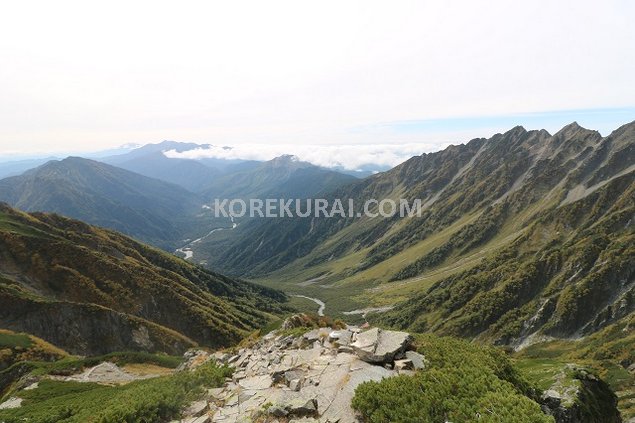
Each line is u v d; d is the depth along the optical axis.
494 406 20.08
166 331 131.88
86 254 155.00
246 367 30.56
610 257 198.50
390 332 29.56
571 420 37.69
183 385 26.89
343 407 21.34
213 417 22.56
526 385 27.38
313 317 49.44
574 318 178.50
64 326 112.62
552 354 165.88
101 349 114.38
